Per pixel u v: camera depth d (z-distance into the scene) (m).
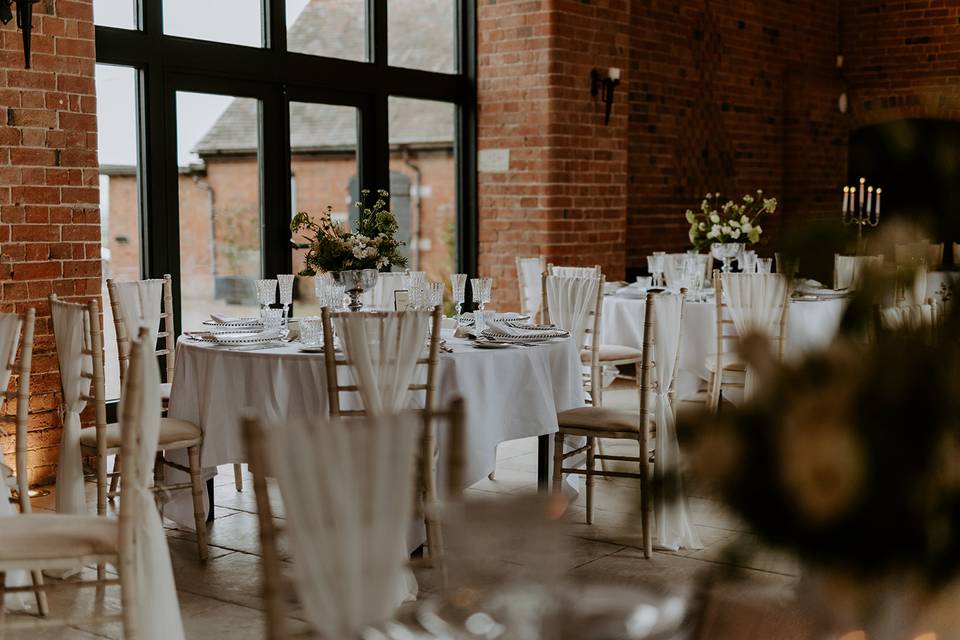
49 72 5.14
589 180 8.23
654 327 4.18
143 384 2.70
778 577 1.23
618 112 8.45
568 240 8.09
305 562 1.81
